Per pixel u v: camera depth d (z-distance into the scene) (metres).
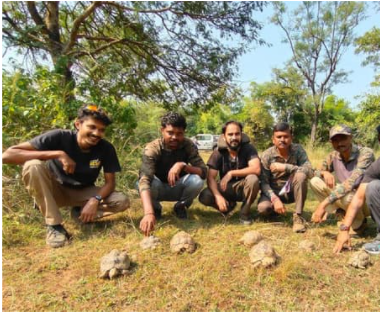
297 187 3.07
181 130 3.01
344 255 2.57
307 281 2.21
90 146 2.84
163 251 2.62
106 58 6.79
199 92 7.48
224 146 3.25
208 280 2.22
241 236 2.94
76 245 2.74
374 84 12.75
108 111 4.52
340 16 20.89
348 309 1.97
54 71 4.63
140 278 2.26
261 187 3.29
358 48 14.50
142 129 5.69
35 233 2.91
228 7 6.26
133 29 6.82
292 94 23.94
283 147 3.16
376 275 2.30
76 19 6.30
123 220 3.28
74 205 3.14
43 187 2.72
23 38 5.14
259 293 2.10
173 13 6.48
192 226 3.19
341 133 2.90
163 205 3.86
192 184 3.20
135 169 4.39
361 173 2.80
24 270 2.36
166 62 6.90
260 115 22.95
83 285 2.19
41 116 3.94
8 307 1.96
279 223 3.32
